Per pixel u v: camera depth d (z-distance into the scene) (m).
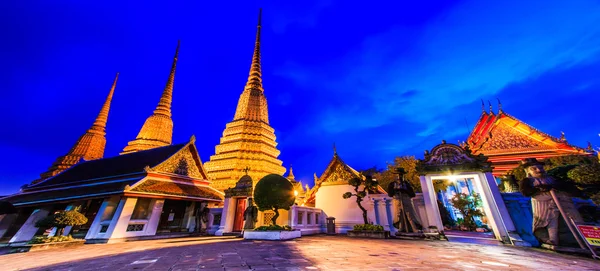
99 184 19.77
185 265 6.11
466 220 22.45
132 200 16.58
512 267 6.02
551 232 9.93
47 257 8.88
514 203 12.46
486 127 28.30
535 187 10.79
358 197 16.30
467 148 14.59
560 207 9.97
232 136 37.34
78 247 12.62
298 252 8.09
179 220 19.86
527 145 24.33
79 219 13.62
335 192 19.81
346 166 20.11
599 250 8.36
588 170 11.59
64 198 18.42
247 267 5.70
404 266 5.79
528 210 11.96
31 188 23.42
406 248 9.33
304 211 17.36
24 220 21.06
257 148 36.00
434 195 14.41
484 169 13.66
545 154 22.77
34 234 17.70
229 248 9.39
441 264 6.14
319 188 20.73
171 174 20.12
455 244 11.10
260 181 14.95
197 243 11.77
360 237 14.59
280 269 5.45
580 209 10.59
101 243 14.71
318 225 18.89
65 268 6.46
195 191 20.59
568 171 12.45
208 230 19.98
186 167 21.86
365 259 6.71
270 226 13.55
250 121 39.38
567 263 6.93
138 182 17.25
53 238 12.66
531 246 10.78
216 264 6.13
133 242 14.60
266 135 39.00
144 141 42.19
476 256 7.61
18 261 7.99
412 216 14.33
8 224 19.95
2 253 11.22
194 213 20.91
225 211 18.56
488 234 15.88
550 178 10.66
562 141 22.41
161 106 47.62
